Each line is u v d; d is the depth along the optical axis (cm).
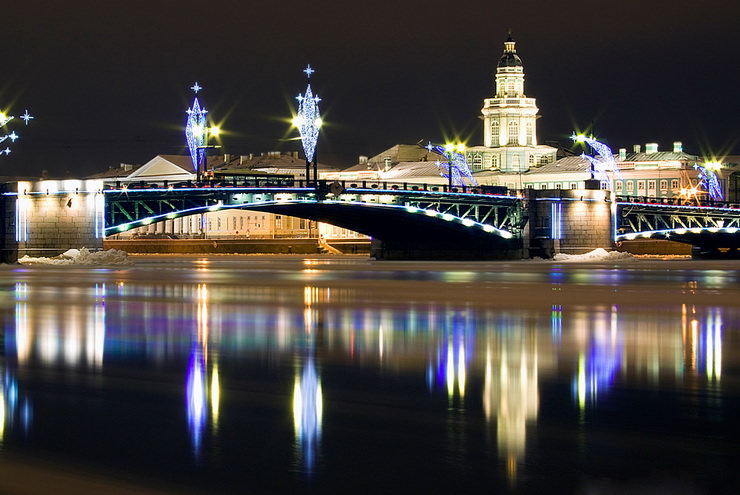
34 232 12025
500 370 3069
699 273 9794
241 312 5056
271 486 1886
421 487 1873
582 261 14375
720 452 2086
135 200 12138
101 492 1855
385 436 2220
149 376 2964
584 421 2353
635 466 1989
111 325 4391
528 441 2177
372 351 3497
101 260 11844
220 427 2306
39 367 3127
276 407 2517
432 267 11725
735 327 4338
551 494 1831
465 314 4938
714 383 2838
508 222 14862
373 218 14150
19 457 2072
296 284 7625
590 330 4206
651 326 4375
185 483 1905
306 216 14112
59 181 12000
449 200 13900
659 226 16325
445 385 2812
